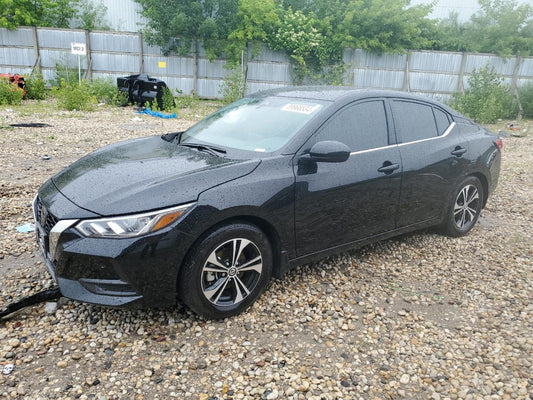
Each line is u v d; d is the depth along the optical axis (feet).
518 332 10.71
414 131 14.21
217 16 75.51
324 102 12.62
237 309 10.66
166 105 53.11
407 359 9.61
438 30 80.38
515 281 13.37
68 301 10.95
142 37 75.72
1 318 10.01
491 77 64.80
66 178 11.18
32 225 15.40
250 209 10.23
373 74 77.46
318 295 11.98
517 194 23.29
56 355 9.12
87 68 75.41
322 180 11.50
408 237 16.35
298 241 11.44
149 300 9.45
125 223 9.11
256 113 13.35
